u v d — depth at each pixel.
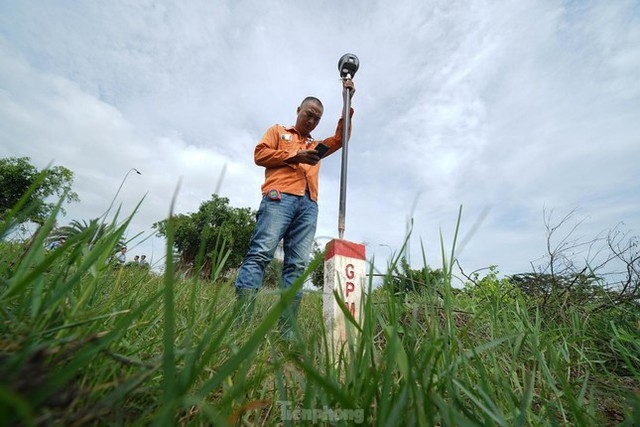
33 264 0.79
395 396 0.59
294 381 0.90
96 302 0.96
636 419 0.61
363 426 0.56
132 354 0.76
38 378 0.38
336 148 3.49
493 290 2.63
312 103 3.39
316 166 3.33
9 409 0.29
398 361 0.65
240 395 0.75
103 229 0.85
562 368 1.31
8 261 0.86
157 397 0.67
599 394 1.23
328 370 0.74
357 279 1.41
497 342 0.90
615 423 1.00
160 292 0.56
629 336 1.61
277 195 2.86
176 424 0.58
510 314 2.08
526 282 2.86
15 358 0.41
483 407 0.68
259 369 0.86
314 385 0.64
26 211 0.59
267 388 0.97
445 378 0.73
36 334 0.54
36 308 0.61
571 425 0.87
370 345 0.72
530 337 1.37
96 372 0.61
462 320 2.08
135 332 0.96
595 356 1.63
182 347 0.72
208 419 0.67
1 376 0.35
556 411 1.01
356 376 0.69
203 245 0.70
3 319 0.65
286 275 2.94
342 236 1.76
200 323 1.05
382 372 0.70
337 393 0.47
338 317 1.28
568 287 2.38
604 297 2.36
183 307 1.37
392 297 0.78
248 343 0.44
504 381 0.83
